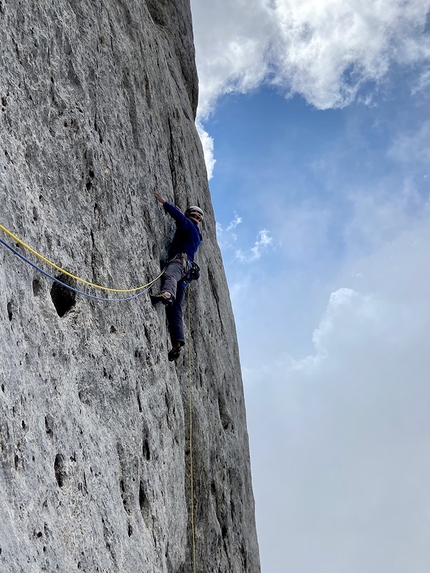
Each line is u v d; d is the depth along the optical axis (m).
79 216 7.08
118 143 8.46
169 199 10.27
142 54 10.37
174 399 9.05
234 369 14.01
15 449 4.99
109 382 6.92
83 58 7.89
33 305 5.82
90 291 6.96
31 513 4.97
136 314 8.04
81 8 8.27
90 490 5.98
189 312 11.47
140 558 6.61
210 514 10.51
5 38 6.24
